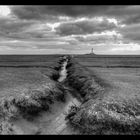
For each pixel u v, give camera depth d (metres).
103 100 16.33
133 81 29.67
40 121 14.18
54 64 67.75
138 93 19.44
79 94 24.17
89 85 24.95
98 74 39.12
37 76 32.06
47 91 19.91
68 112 16.70
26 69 48.34
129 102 15.77
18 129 12.06
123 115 13.45
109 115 13.35
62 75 43.78
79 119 13.59
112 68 60.97
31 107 14.94
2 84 22.44
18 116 13.33
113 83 26.58
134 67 66.94
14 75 33.47
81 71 39.84
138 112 14.02
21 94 16.44
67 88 27.91
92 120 12.98
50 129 13.04
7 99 14.75
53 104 18.16
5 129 11.45
